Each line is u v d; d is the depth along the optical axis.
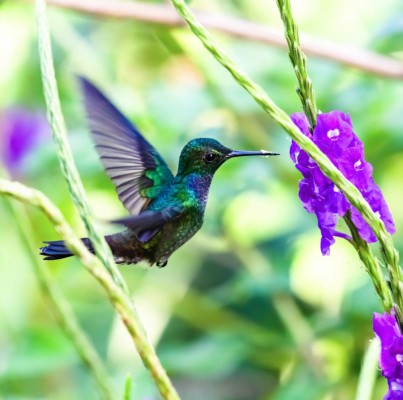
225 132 10.52
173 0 4.45
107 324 11.36
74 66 11.41
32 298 10.90
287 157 10.32
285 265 10.07
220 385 11.69
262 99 4.45
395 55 10.96
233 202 10.55
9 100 12.45
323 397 9.34
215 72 10.47
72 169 4.50
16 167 11.06
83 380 10.39
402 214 10.84
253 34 9.45
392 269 4.80
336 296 10.52
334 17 12.05
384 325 4.76
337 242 10.34
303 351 9.66
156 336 10.72
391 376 4.76
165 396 4.34
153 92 10.62
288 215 10.53
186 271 11.30
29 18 12.63
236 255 11.06
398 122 9.79
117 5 9.54
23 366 9.13
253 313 10.76
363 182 4.85
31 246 4.90
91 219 4.49
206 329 10.85
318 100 9.98
